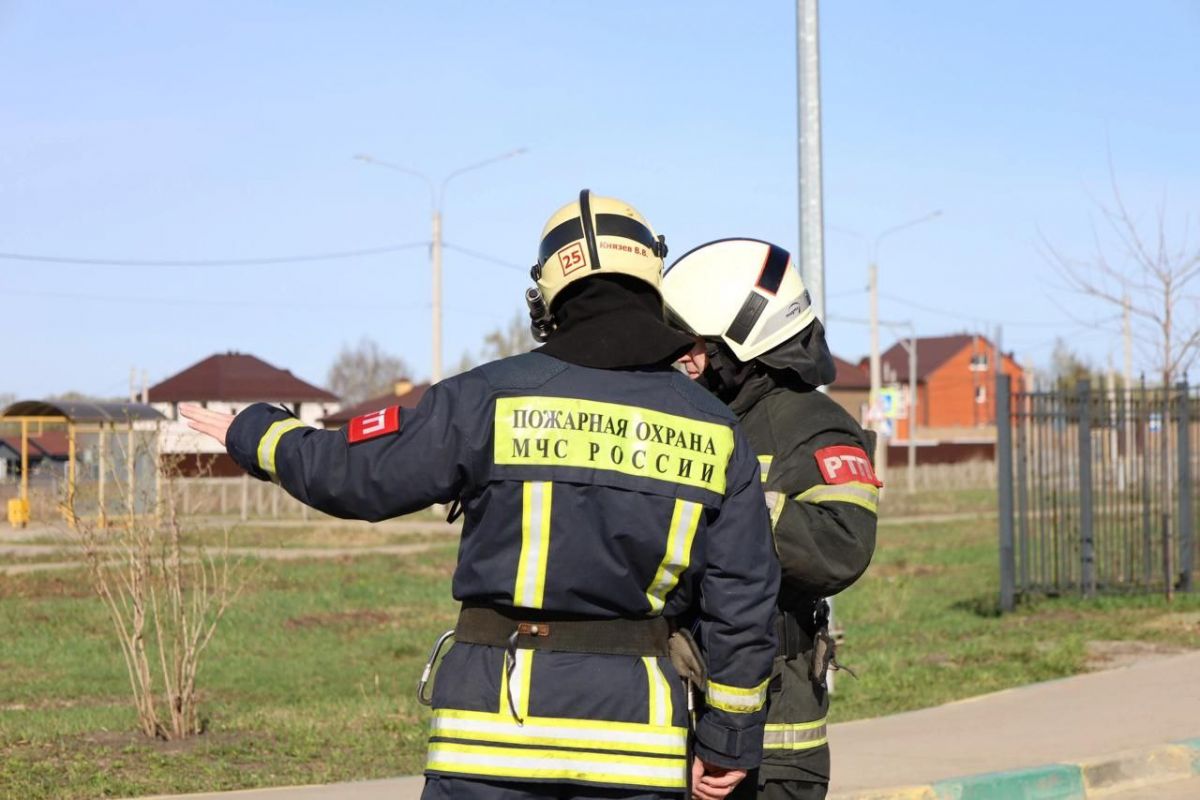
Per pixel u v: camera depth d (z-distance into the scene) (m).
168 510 9.75
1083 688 10.04
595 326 3.20
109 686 12.01
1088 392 15.61
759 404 3.82
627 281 3.25
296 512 39.44
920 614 16.28
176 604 9.38
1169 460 15.81
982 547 28.19
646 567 3.09
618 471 3.08
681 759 3.09
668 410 3.16
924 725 8.77
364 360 128.25
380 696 11.23
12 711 10.56
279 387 64.44
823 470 3.64
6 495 35.47
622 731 3.03
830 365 3.98
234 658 13.88
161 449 10.48
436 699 3.09
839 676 11.39
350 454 3.11
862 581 20.80
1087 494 15.52
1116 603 15.26
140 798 6.96
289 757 8.41
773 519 3.54
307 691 11.79
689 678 3.21
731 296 3.84
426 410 3.12
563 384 3.13
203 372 64.19
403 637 15.69
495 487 3.08
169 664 13.10
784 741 3.67
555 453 3.07
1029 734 8.30
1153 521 16.66
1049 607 15.27
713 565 3.16
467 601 3.15
